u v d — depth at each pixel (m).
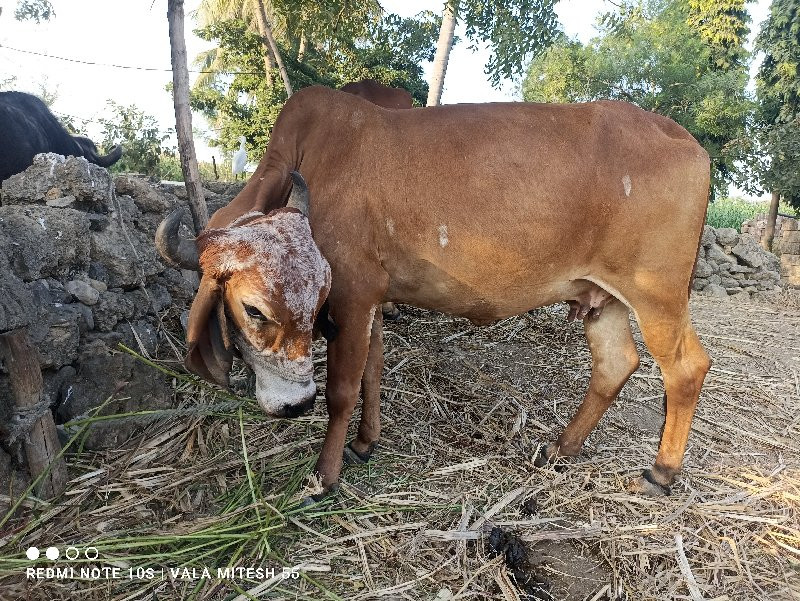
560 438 2.11
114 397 1.92
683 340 1.88
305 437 2.03
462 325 3.23
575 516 1.81
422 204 1.71
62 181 2.06
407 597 1.43
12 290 1.62
